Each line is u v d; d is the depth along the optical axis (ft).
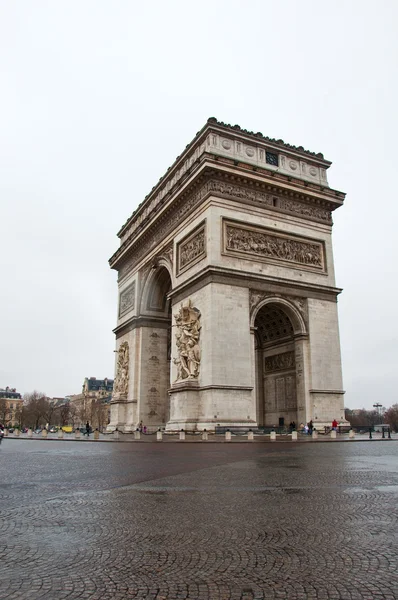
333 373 235.20
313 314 237.04
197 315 219.20
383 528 41.32
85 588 28.12
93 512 48.70
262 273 225.76
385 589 27.68
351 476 73.87
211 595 27.14
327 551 34.94
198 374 213.66
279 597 26.78
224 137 236.63
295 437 189.26
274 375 252.42
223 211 223.71
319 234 250.16
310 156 260.01
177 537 39.06
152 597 26.91
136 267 313.12
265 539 38.32
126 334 314.35
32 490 63.52
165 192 282.77
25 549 35.88
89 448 149.79
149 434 258.98
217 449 133.08
